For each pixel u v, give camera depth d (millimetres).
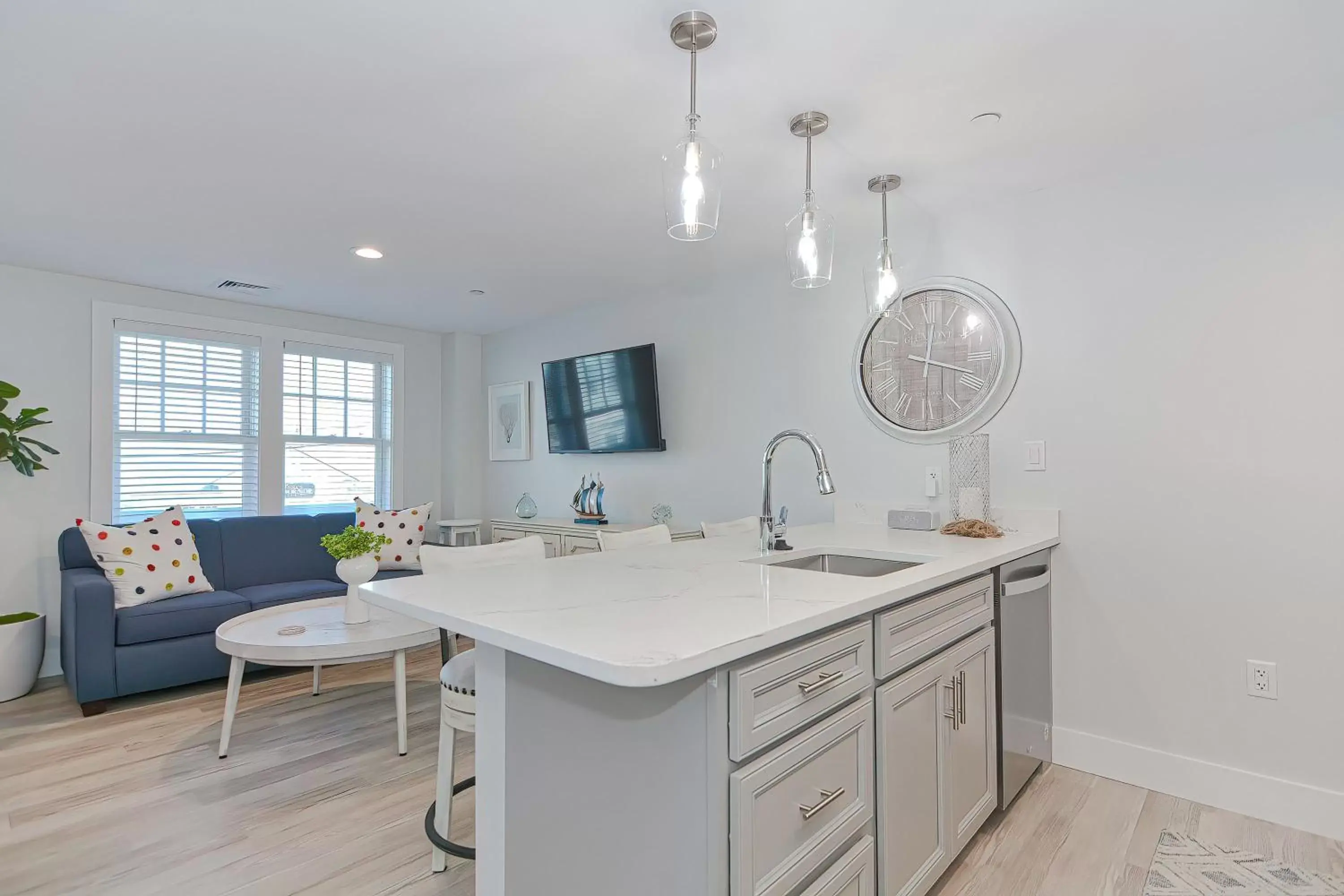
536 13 1610
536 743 1386
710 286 3918
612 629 1209
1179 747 2365
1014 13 1621
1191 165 2377
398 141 2264
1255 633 2238
